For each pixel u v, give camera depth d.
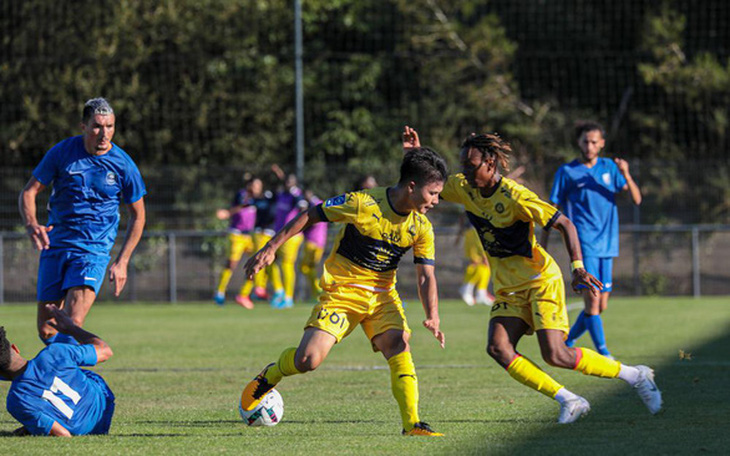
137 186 19.59
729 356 27.92
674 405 18.98
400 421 17.41
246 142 71.75
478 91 71.81
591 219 26.61
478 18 76.94
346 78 73.88
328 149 72.88
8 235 56.38
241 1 70.38
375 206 15.50
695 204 57.75
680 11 72.75
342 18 74.44
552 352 16.75
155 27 69.56
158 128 70.88
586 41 75.94
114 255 57.97
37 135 68.62
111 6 68.44
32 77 68.31
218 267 58.09
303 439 15.04
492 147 16.61
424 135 73.00
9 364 14.95
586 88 75.56
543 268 17.03
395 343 15.85
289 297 50.75
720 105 69.50
